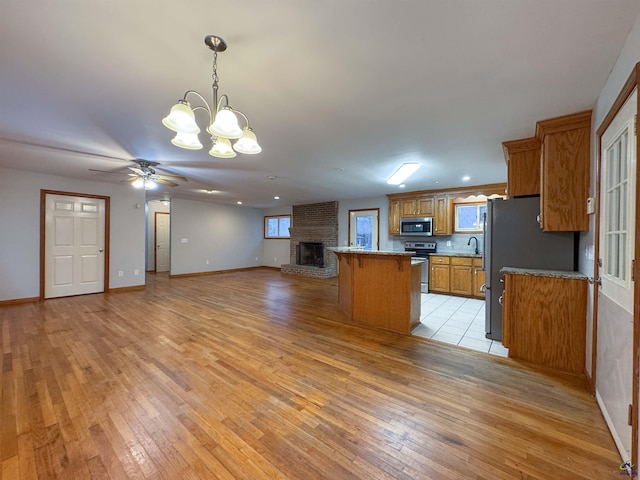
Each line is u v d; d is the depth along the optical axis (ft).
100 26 4.58
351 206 24.80
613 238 5.71
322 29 4.67
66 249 16.74
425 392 6.95
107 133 9.25
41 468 4.62
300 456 4.93
